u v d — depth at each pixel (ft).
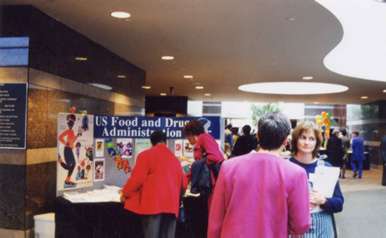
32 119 17.07
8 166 16.76
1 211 16.70
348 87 49.34
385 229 23.18
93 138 18.25
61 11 18.13
